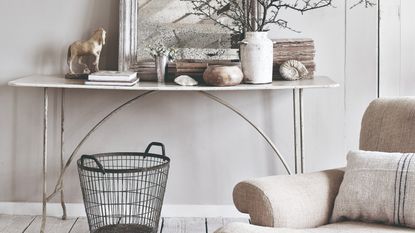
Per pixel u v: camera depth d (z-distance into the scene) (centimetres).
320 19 339
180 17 330
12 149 350
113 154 330
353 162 226
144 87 292
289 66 314
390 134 238
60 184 337
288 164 348
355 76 342
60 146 348
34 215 352
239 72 299
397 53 342
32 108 347
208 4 323
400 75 343
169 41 330
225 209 351
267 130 346
